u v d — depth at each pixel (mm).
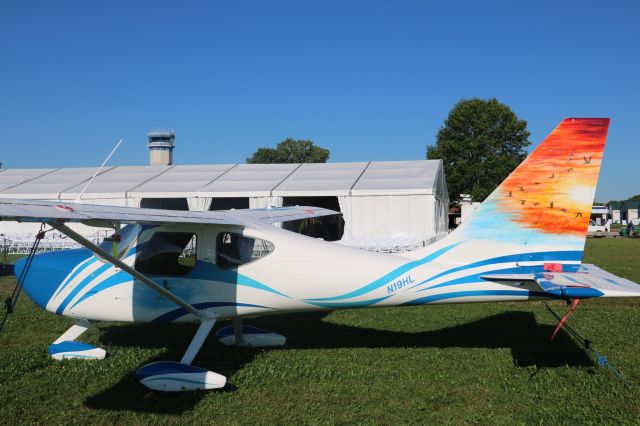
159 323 5887
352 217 19422
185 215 5527
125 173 23719
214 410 4570
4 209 4176
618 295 4445
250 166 24172
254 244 5750
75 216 4305
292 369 5570
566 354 6094
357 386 5105
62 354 5898
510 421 4316
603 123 5355
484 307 9086
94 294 5961
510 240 5555
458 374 5430
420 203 18891
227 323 7641
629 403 4609
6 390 4969
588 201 5398
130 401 4777
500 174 44812
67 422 4332
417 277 5625
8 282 11719
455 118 46781
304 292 5684
